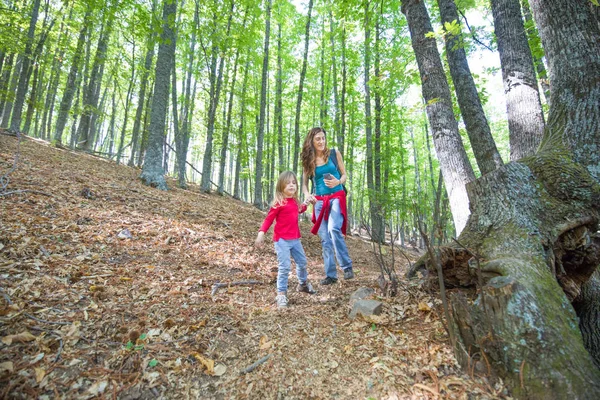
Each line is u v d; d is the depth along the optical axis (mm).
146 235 4148
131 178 7914
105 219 4273
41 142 10930
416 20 4305
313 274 4352
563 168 2336
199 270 3574
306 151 3820
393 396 1674
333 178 3574
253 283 3467
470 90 4414
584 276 2369
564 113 2586
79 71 12602
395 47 9469
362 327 2395
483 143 4164
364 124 12891
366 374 1861
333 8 5625
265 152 17000
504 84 4211
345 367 1938
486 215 2422
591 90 2455
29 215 3662
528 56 4078
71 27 11711
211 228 5309
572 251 2252
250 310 2727
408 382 1767
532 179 2377
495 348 1700
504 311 1710
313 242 7387
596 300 2406
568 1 2600
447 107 4059
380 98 11500
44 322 2051
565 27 2590
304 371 1910
